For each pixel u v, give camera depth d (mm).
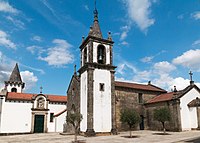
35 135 32594
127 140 20891
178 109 30000
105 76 29656
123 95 34625
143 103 36531
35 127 38688
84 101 29078
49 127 40031
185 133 26516
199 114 29938
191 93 32562
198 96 33375
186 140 19016
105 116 28000
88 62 28844
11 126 36344
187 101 31688
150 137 23172
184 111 30797
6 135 35250
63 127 39625
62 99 43562
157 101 33594
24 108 38375
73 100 34094
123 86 34719
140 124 35156
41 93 40875
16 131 36500
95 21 32219
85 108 28422
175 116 30109
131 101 35188
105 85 29250
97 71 29172
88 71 28562
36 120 39094
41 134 34625
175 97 30578
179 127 29359
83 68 30406
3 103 36812
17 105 37875
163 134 26203
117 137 24219
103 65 29625
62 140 23203
